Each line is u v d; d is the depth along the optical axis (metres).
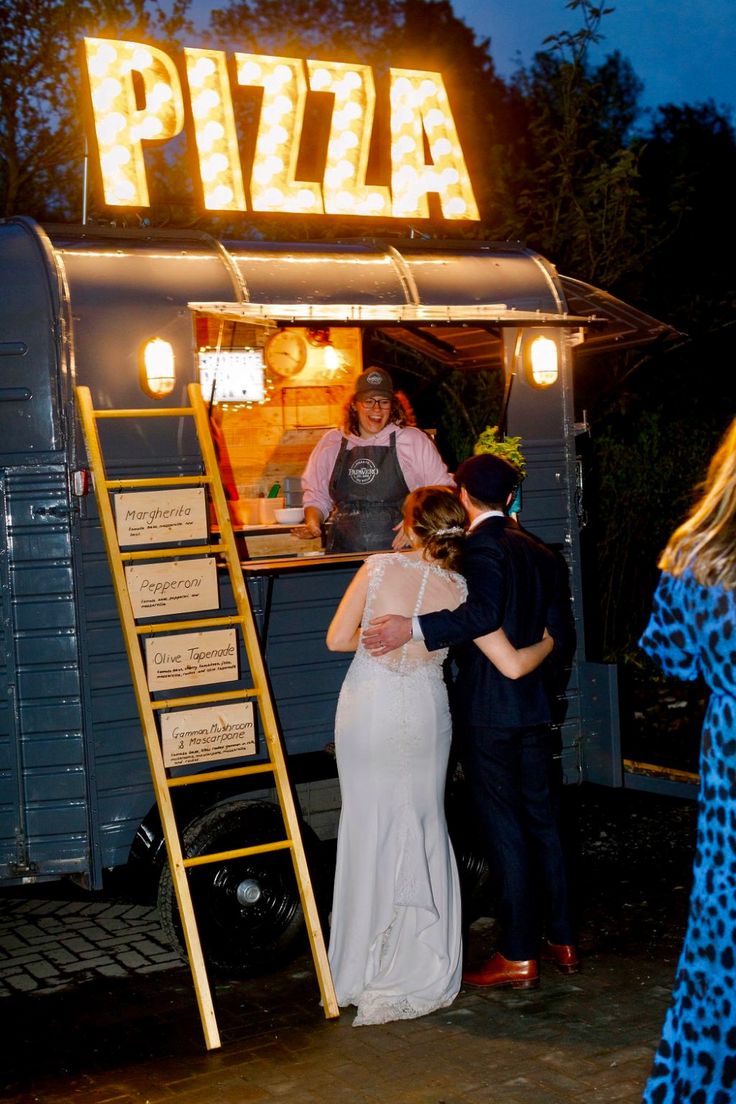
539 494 5.34
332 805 4.73
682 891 5.33
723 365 11.09
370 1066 3.75
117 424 4.41
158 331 4.49
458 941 4.20
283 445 6.71
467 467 4.32
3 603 4.25
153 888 4.77
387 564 4.11
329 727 4.86
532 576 4.27
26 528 4.26
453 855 4.27
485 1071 3.67
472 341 6.32
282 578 4.73
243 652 4.63
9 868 4.27
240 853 4.21
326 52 10.60
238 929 4.43
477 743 4.22
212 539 4.77
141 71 5.41
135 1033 4.09
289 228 9.05
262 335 6.13
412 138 6.03
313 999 4.31
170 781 4.17
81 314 4.34
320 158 9.86
